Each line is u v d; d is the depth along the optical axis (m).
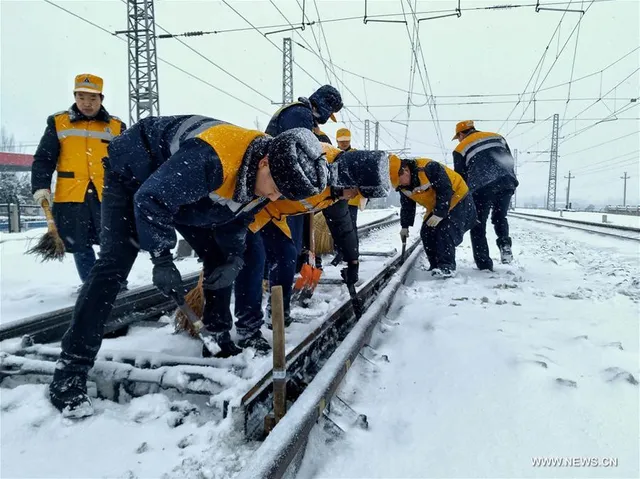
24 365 2.62
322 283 5.39
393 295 4.49
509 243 7.25
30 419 2.27
